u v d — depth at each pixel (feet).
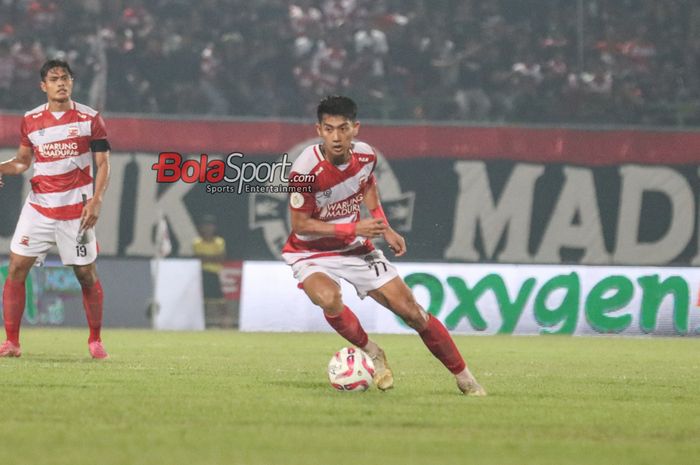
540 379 112.16
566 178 232.94
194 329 223.10
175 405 78.33
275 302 224.33
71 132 118.73
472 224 231.30
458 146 231.09
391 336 203.10
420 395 88.33
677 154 234.38
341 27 282.77
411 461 55.98
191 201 225.76
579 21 279.08
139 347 155.94
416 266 223.10
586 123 274.98
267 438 63.05
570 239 232.73
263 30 279.08
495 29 284.20
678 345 190.70
